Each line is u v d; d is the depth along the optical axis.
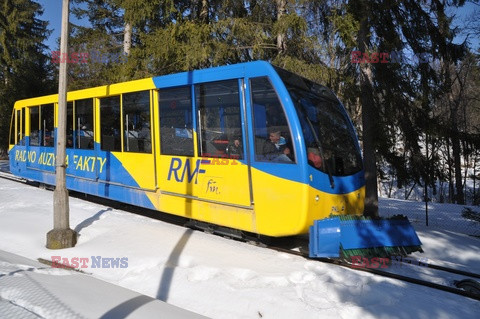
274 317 3.99
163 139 7.50
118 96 8.53
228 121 6.46
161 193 7.50
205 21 15.02
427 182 9.85
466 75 20.08
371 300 4.33
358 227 5.89
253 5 14.06
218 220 6.54
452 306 4.25
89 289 4.33
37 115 11.66
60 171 6.48
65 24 6.55
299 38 12.52
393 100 9.13
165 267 5.27
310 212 5.68
